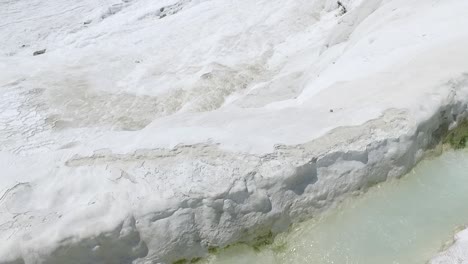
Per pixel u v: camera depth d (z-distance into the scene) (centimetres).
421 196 560
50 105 1350
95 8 2338
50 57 1762
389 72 731
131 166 534
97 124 1259
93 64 1653
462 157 617
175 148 565
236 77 1434
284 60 1506
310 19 1792
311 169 542
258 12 1925
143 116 1299
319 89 844
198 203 497
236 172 521
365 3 1354
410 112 593
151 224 479
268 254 508
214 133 600
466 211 533
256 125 632
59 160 570
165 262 482
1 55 1880
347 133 576
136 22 2062
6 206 488
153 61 1642
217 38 1723
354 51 957
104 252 464
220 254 500
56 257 449
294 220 529
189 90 1391
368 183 563
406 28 929
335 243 511
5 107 1323
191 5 2169
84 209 473
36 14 2286
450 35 796
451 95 626
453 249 468
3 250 439
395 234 514
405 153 575
